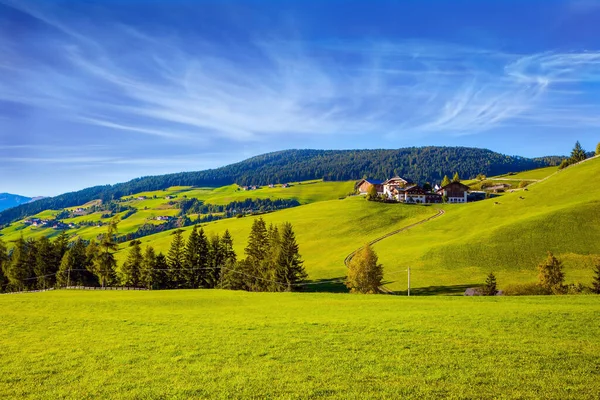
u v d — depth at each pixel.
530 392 15.92
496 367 19.11
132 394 17.25
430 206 180.12
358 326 30.41
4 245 122.19
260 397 16.41
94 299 58.69
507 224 112.62
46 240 125.06
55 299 58.91
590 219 104.12
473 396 15.73
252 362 21.61
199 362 22.00
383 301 48.31
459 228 130.62
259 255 111.62
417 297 52.75
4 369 21.50
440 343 24.14
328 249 132.25
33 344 27.83
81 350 25.64
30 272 121.56
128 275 115.25
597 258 85.81
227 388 17.53
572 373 17.94
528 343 23.34
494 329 27.42
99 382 18.98
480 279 84.44
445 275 89.31
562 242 95.75
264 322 34.22
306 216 180.12
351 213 173.62
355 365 20.30
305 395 16.41
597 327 26.86
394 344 24.33
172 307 49.31
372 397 15.98
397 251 114.56
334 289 92.88
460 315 33.66
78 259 122.81
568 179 148.00
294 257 97.25
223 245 118.81
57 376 20.14
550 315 31.28
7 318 40.16
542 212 117.19
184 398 16.59
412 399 15.64
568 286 66.12
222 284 106.50
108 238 118.56
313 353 23.03
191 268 113.56
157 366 21.44
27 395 17.53
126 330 32.59
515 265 89.62
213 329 31.67
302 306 46.03
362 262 80.00
